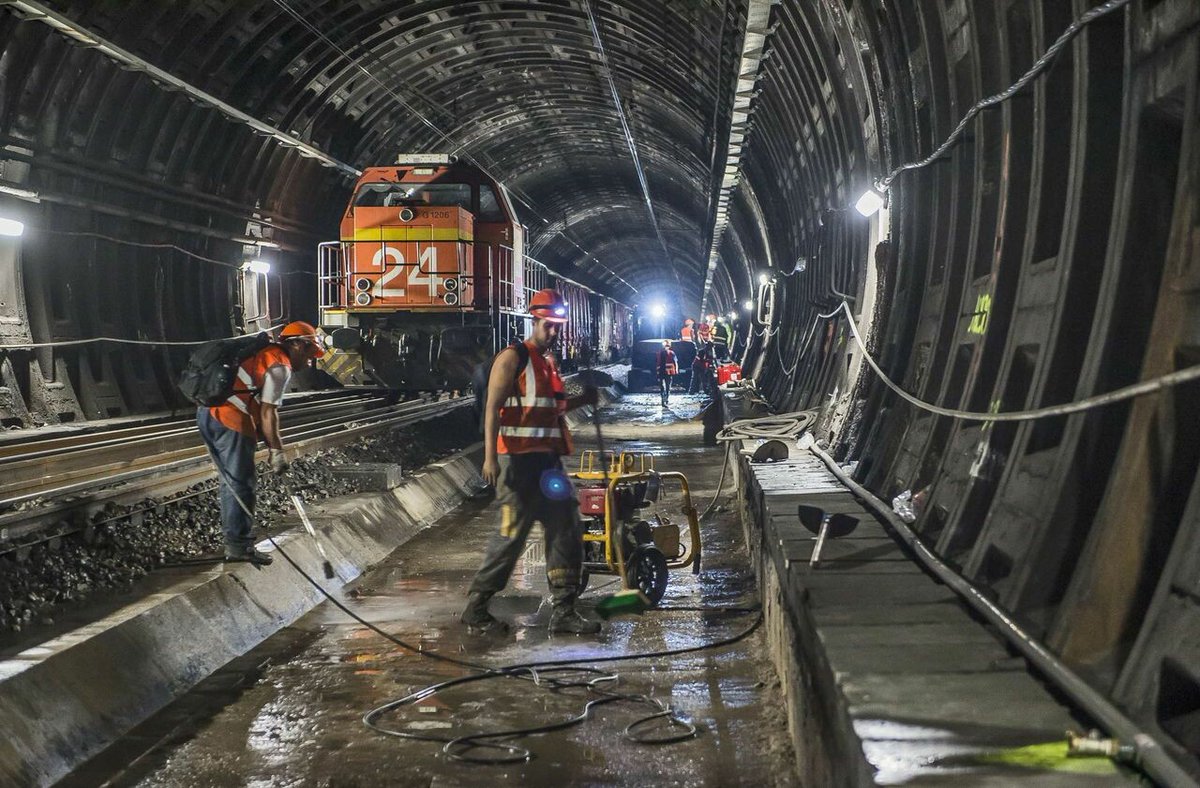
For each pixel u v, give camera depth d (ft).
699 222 123.85
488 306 57.82
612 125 94.84
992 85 18.30
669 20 52.80
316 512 31.12
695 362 112.88
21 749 14.39
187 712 17.75
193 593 21.16
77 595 20.72
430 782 14.58
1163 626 9.33
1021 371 15.40
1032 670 10.82
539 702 17.81
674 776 14.69
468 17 64.34
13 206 41.98
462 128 85.30
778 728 16.47
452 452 50.88
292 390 67.82
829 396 33.94
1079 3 13.53
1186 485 10.69
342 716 17.35
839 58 32.50
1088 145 13.67
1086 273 13.65
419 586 27.07
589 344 137.18
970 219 20.30
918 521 17.35
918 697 9.80
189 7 46.16
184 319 56.24
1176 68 11.28
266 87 56.85
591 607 24.11
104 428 41.19
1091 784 7.68
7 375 41.16
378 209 55.88
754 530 27.40
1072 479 12.16
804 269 54.24
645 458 25.57
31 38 38.99
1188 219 10.82
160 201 52.11
